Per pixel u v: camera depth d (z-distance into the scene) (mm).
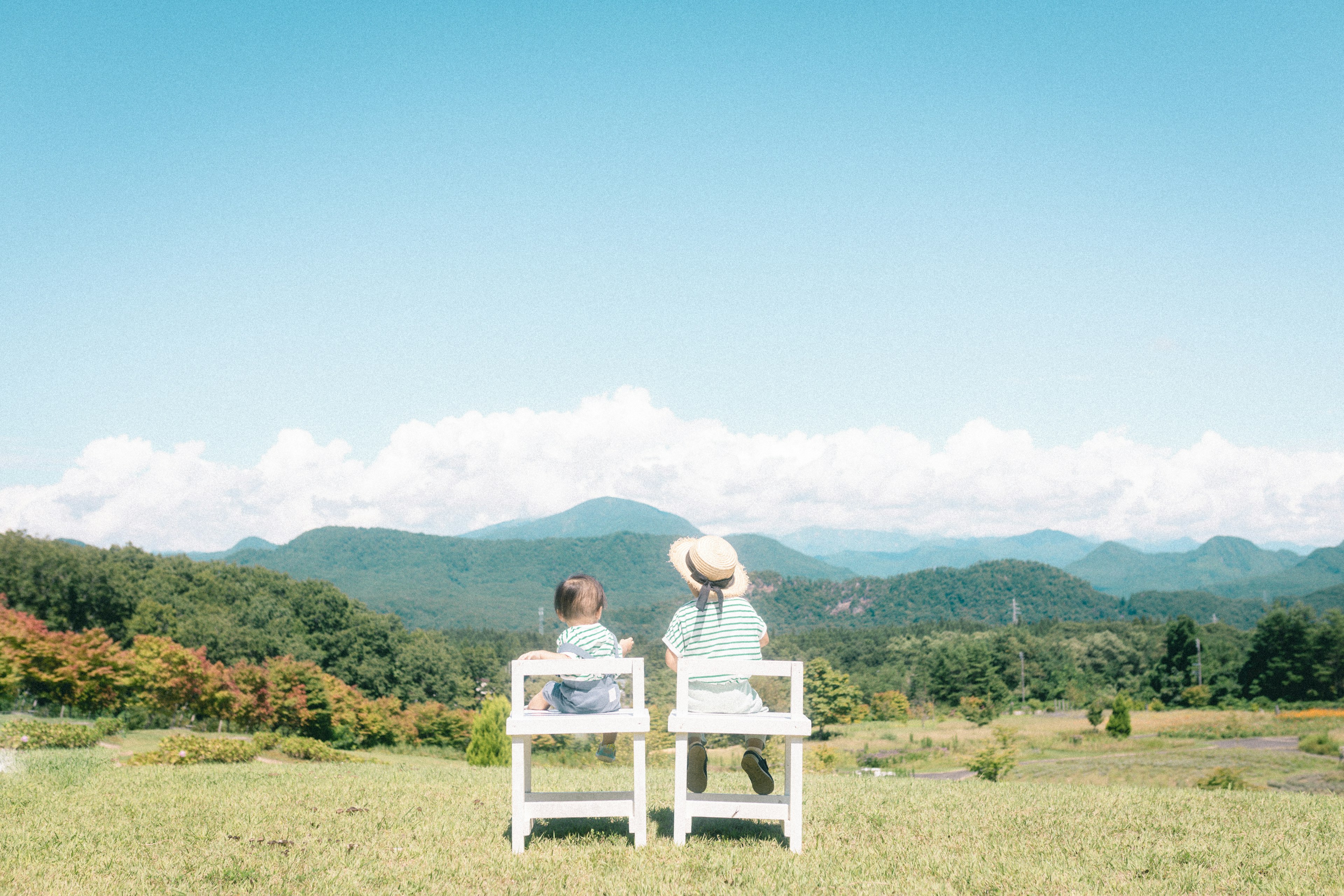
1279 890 4102
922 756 60438
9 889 4082
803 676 4922
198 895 3971
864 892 3986
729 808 4902
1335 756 42625
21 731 15477
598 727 4867
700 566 5336
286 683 56938
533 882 4168
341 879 4227
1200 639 117500
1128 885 4148
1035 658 128750
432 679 106938
